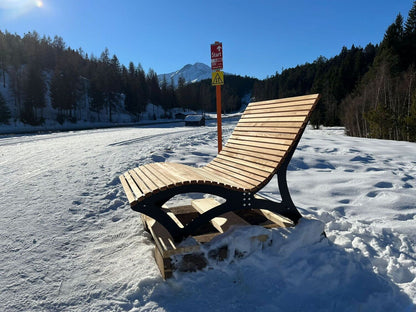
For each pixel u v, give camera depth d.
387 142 11.34
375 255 2.63
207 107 108.56
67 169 6.41
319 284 2.20
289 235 2.58
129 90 74.44
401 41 43.22
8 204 4.13
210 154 7.49
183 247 2.27
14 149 10.80
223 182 2.58
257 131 3.47
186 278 2.27
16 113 54.78
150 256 2.67
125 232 3.25
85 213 3.80
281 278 2.26
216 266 2.37
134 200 2.27
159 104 94.62
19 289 2.22
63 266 2.54
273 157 2.84
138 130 26.47
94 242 3.01
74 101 60.31
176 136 15.80
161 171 3.09
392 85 30.52
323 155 7.00
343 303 2.00
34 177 5.73
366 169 5.94
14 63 67.94
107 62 88.25
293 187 4.71
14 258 2.67
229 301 2.07
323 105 49.03
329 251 2.50
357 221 3.39
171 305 2.03
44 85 58.59
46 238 3.09
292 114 2.94
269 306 2.00
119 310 2.00
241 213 3.27
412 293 2.10
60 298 2.12
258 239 2.49
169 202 4.13
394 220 3.39
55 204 4.10
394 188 4.50
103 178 5.45
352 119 29.48
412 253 2.69
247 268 2.35
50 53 85.00
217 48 5.12
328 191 4.46
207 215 2.53
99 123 62.53
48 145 12.04
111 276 2.39
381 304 2.01
